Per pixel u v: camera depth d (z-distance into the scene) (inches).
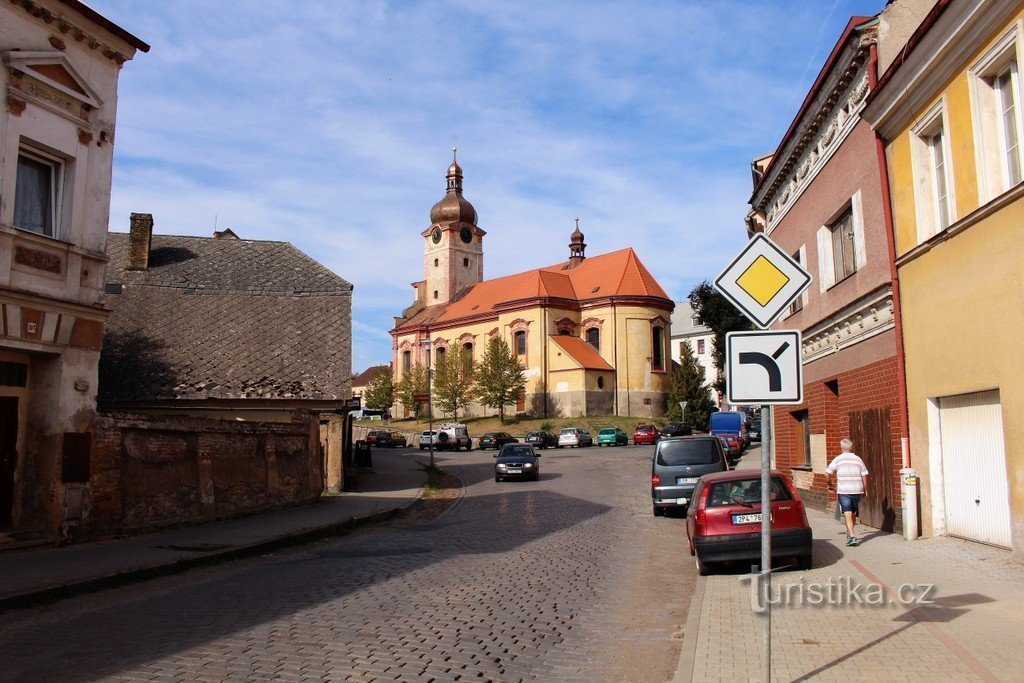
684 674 245.9
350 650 278.2
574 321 2795.3
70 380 532.1
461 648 283.7
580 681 250.1
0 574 417.7
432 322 3201.3
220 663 261.0
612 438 2201.0
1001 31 395.2
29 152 518.9
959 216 446.3
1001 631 281.4
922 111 491.5
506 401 2682.1
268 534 604.4
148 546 533.0
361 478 1248.8
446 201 3410.4
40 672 253.3
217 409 918.4
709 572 446.6
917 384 506.0
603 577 441.4
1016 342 386.0
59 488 521.3
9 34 495.2
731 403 225.9
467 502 947.3
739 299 230.2
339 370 979.9
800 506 431.5
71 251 533.6
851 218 655.1
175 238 1227.2
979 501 444.5
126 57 580.7
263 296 1074.7
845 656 258.8
